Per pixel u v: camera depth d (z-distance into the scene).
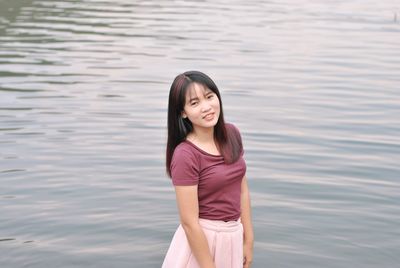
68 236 4.97
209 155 3.51
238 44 13.01
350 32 14.84
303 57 11.95
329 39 13.85
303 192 5.88
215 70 10.68
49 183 5.92
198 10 18.17
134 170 6.29
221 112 3.56
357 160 6.72
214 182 3.51
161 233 5.06
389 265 4.68
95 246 4.85
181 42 13.10
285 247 4.88
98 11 17.55
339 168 6.48
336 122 8.05
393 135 7.57
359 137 7.47
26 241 4.88
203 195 3.55
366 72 10.86
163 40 13.29
